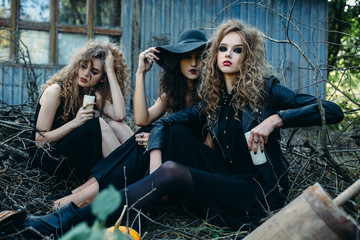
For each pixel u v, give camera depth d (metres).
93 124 2.71
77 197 2.36
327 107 2.26
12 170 2.66
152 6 6.38
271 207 2.15
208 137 2.60
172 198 2.47
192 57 2.82
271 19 6.56
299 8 6.64
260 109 2.30
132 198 2.05
